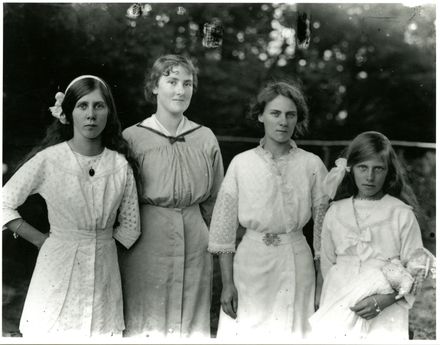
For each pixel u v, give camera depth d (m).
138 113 4.81
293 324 3.43
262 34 5.45
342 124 5.68
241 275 3.47
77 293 3.30
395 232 3.35
